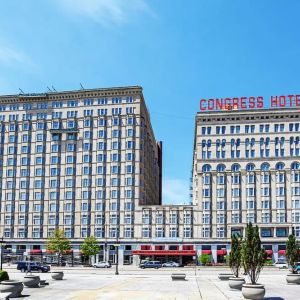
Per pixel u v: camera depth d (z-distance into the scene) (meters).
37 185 139.62
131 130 136.12
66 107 141.88
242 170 132.38
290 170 130.12
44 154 141.00
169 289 47.72
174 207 131.88
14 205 140.12
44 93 142.75
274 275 77.12
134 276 71.31
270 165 131.50
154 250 129.50
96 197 135.00
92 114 139.75
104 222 133.38
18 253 136.25
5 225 139.38
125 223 132.25
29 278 49.03
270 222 127.38
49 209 137.62
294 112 133.12
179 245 129.50
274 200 129.38
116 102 138.88
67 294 42.19
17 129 144.00
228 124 135.50
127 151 135.38
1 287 39.06
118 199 133.62
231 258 50.56
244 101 137.00
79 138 139.38
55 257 129.88
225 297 39.69
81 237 133.75
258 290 37.06
